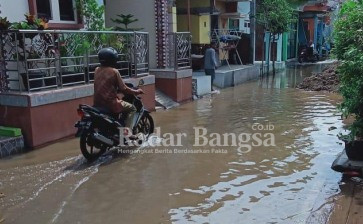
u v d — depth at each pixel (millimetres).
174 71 11391
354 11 5875
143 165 6238
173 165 6227
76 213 4609
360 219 4309
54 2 8906
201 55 16500
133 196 5078
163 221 4406
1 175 5766
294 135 7836
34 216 4531
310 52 27297
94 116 6328
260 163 6250
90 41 8453
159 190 5262
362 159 5688
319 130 8195
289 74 20469
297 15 26953
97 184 5473
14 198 5004
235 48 19125
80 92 7883
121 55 9344
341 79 5934
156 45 12180
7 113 7000
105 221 4414
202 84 13156
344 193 5031
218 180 5578
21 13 8016
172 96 11508
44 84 7410
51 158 6523
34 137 6941
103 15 10094
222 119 9383
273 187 5293
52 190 5258
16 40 6828
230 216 4496
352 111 5754
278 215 4492
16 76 7699
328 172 5785
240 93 13789
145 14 12188
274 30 19906
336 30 6184
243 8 19703
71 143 7371
